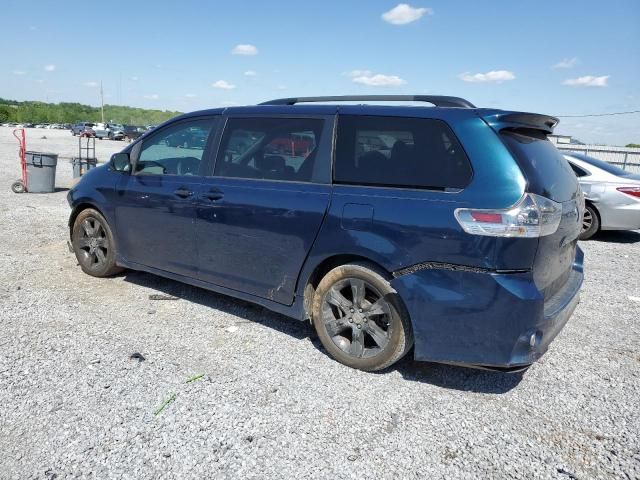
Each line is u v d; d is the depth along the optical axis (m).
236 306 4.90
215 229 4.31
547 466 2.72
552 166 3.50
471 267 3.10
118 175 5.21
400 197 3.37
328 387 3.45
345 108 3.81
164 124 4.96
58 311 4.59
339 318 3.77
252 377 3.54
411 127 3.48
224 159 4.39
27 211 9.41
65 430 2.87
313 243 3.72
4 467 2.56
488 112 3.30
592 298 5.62
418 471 2.65
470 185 3.16
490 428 3.04
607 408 3.30
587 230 8.99
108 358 3.73
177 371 3.58
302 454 2.75
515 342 3.07
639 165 23.16
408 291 3.31
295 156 3.96
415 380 3.59
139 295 5.11
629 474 2.67
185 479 2.53
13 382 3.34
